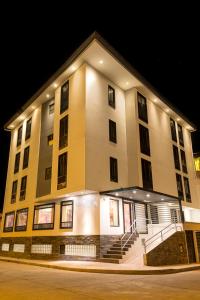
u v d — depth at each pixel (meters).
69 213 17.81
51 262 15.44
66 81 20.67
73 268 12.09
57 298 6.15
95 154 17.25
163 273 11.02
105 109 19.47
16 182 24.95
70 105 19.22
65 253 17.06
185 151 29.02
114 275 10.40
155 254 12.98
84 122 17.27
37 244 19.50
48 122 22.22
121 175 19.05
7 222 24.61
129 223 18.44
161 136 24.44
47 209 19.98
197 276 10.20
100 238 15.39
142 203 20.27
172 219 21.91
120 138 20.22
